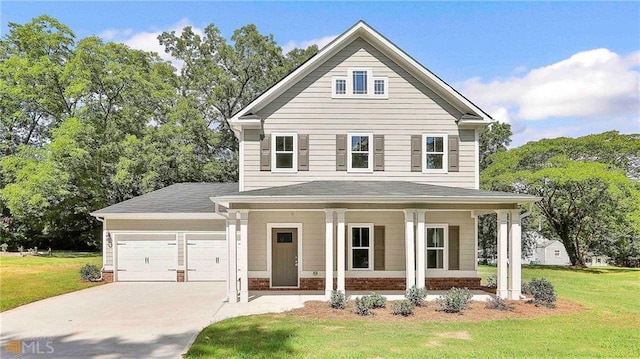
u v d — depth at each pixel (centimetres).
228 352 842
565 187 2817
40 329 1071
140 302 1448
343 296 1298
